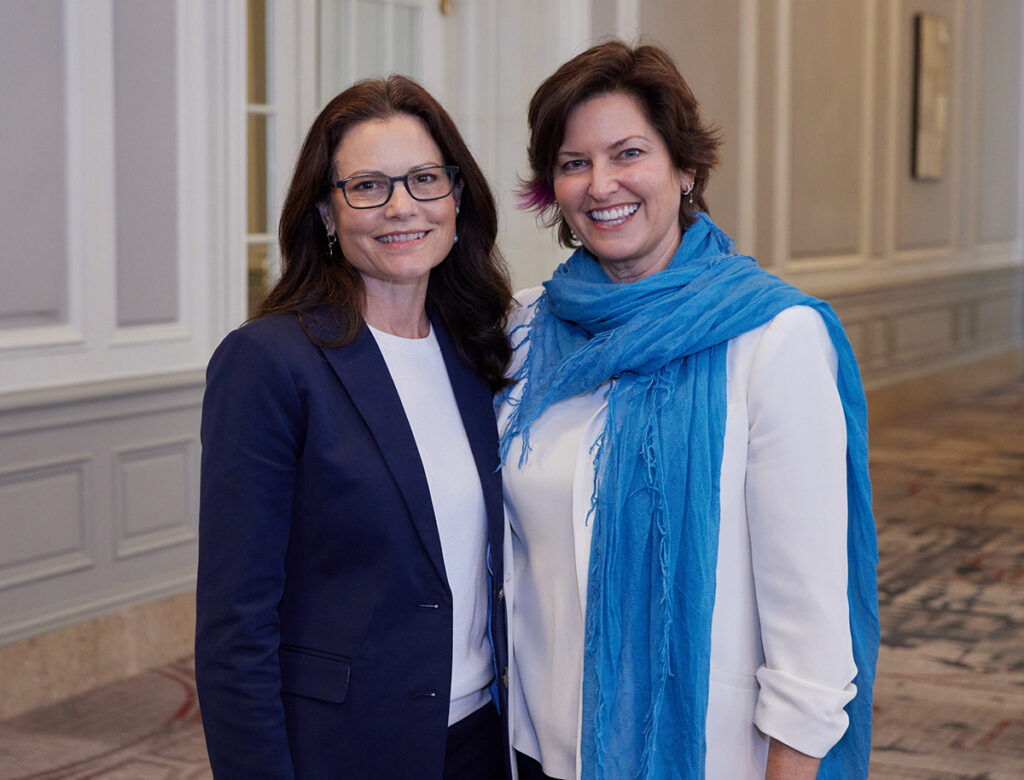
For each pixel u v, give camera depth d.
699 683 1.57
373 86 1.69
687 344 1.61
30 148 3.63
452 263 1.81
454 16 5.30
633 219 1.71
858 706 1.68
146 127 3.95
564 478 1.69
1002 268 10.45
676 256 1.73
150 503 4.03
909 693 3.79
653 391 1.64
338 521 1.58
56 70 3.68
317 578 1.60
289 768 1.52
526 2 5.28
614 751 1.59
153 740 3.47
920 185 8.99
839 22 7.66
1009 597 4.74
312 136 1.68
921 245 9.09
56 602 3.76
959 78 9.48
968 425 8.48
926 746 3.42
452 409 1.76
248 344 1.57
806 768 1.53
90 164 3.79
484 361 1.82
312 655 1.59
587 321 1.75
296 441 1.56
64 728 3.55
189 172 4.10
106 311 3.87
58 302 3.75
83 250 3.79
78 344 3.79
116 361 3.91
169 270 4.07
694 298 1.63
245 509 1.52
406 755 1.60
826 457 1.55
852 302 7.98
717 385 1.60
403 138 1.65
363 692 1.58
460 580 1.70
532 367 1.81
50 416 3.68
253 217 4.46
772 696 1.55
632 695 1.60
